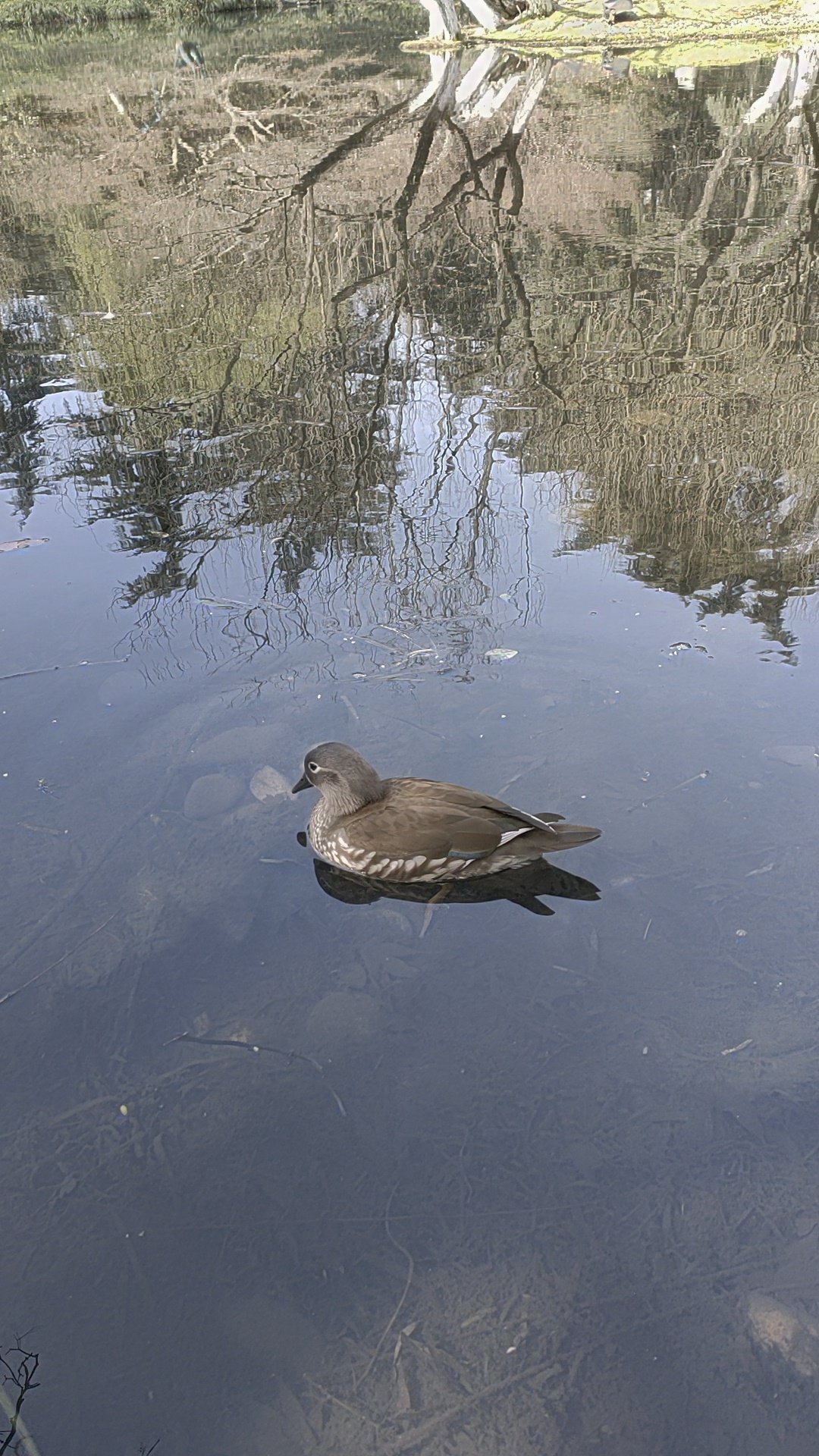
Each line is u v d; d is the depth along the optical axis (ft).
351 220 20.45
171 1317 5.93
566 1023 6.68
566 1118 6.38
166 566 9.67
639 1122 6.36
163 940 7.06
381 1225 6.12
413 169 24.04
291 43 44.14
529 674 8.40
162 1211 6.17
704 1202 6.14
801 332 13.98
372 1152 6.31
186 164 25.48
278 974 6.91
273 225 20.26
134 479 10.98
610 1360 5.80
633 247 18.26
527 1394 5.74
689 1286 5.94
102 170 25.45
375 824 7.30
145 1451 5.66
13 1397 5.76
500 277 17.10
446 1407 5.72
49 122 31.09
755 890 7.11
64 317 15.88
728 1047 6.56
